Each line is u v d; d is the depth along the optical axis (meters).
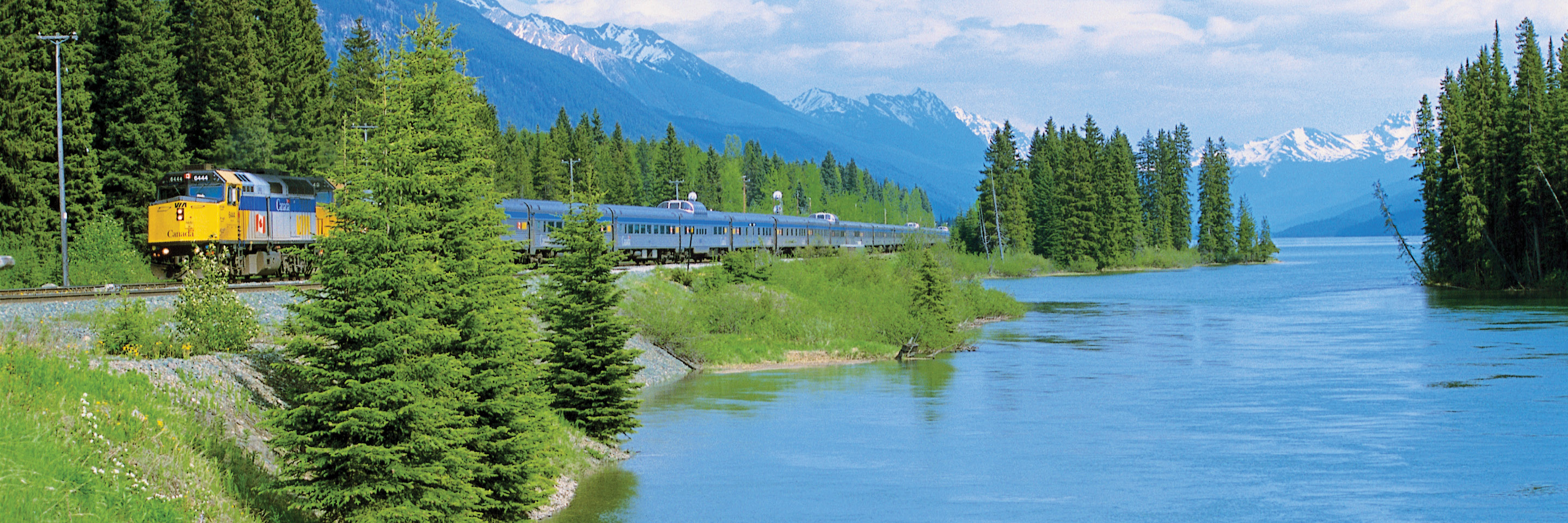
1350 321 68.12
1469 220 94.19
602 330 28.88
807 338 52.78
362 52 73.00
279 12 65.56
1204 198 178.62
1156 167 169.88
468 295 19.36
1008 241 144.00
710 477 26.64
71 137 47.94
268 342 24.39
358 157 16.69
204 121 57.31
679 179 144.75
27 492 13.26
